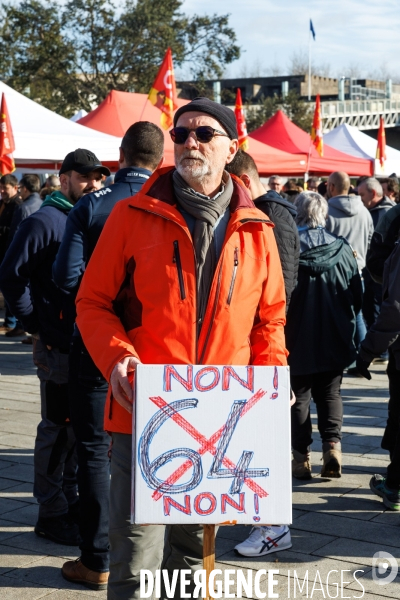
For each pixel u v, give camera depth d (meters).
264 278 2.57
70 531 3.90
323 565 3.68
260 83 68.94
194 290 2.43
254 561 3.72
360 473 5.02
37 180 10.31
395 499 4.36
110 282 2.54
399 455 4.32
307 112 43.91
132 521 2.17
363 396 7.23
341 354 4.71
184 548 2.72
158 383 2.20
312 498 4.57
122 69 37.78
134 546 2.54
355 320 4.83
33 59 35.50
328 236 4.80
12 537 3.98
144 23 36.91
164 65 11.04
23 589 3.43
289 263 3.87
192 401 2.20
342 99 62.66
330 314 4.67
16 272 3.64
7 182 10.53
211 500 2.18
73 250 3.41
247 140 12.29
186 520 2.18
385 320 4.15
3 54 35.62
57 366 3.73
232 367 2.21
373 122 53.91
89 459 3.42
